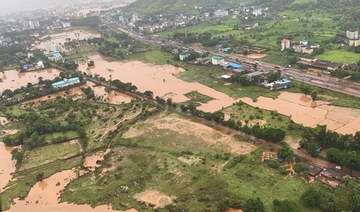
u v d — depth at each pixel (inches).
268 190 6373.0
